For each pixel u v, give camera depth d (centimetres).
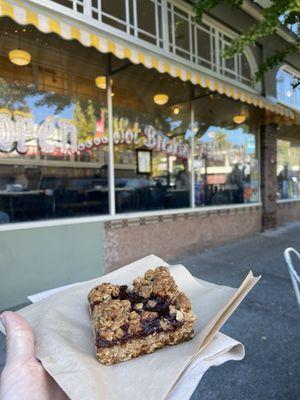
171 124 555
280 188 845
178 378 79
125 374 82
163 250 516
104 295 114
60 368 80
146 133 518
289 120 686
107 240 443
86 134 452
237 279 427
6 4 263
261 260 516
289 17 395
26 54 395
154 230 504
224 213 632
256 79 509
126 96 492
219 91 454
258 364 241
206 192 607
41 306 111
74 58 429
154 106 529
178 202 558
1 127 386
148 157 518
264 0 629
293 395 208
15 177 388
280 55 477
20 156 396
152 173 523
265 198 732
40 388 86
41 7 310
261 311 330
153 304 106
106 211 456
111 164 464
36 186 402
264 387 216
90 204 442
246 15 644
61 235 393
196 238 572
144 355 90
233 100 588
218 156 634
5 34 369
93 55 425
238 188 679
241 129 682
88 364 82
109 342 88
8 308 346
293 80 826
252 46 677
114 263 450
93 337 95
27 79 408
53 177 417
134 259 474
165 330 93
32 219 388
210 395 209
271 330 291
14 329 94
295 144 898
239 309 335
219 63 609
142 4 471
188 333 95
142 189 506
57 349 87
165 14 494
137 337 91
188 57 543
